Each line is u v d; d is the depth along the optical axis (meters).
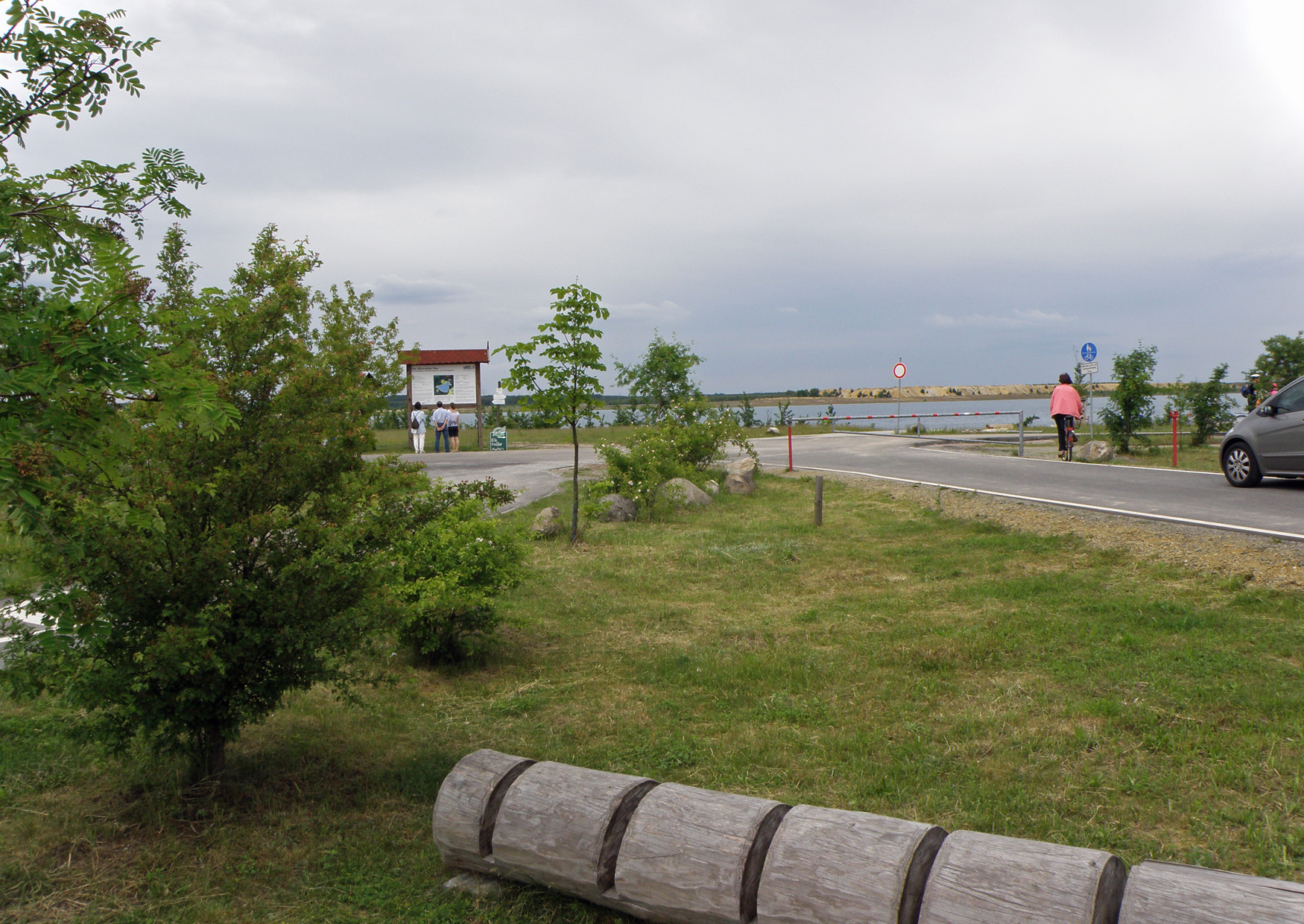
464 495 7.36
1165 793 4.25
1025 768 4.65
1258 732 4.92
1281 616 7.25
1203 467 17.52
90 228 2.90
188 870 3.73
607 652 7.38
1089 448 20.92
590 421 12.69
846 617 8.29
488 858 3.54
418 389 31.28
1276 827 3.83
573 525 12.38
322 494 4.49
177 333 3.36
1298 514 10.81
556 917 3.39
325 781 4.71
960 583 9.36
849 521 13.97
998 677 6.25
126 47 3.00
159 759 4.73
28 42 2.79
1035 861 2.64
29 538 3.05
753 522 14.12
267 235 4.66
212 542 3.95
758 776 4.74
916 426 36.31
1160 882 2.48
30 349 2.49
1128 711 5.32
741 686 6.36
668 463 17.50
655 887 3.08
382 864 3.83
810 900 2.80
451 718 5.85
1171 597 8.09
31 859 3.75
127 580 3.78
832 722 5.55
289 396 4.22
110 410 2.79
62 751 4.88
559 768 3.59
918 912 2.72
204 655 3.89
